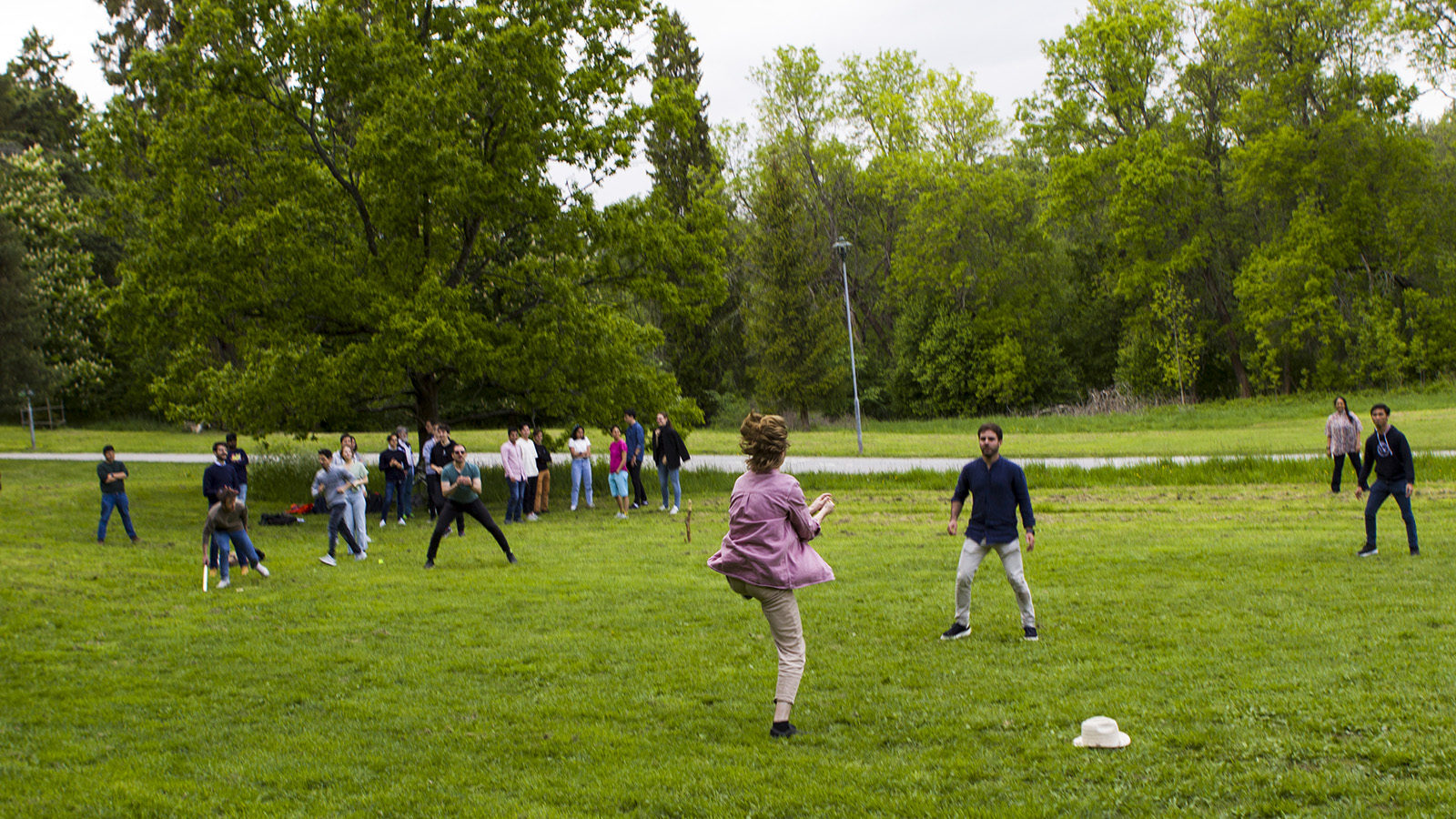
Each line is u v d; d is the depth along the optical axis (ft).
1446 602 30.09
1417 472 69.46
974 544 28.19
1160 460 77.51
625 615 32.94
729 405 191.11
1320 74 173.17
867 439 131.23
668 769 18.37
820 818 15.90
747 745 19.75
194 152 71.56
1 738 21.83
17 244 117.50
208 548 45.42
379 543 54.13
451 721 22.13
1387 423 38.96
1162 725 19.65
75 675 27.07
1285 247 171.01
